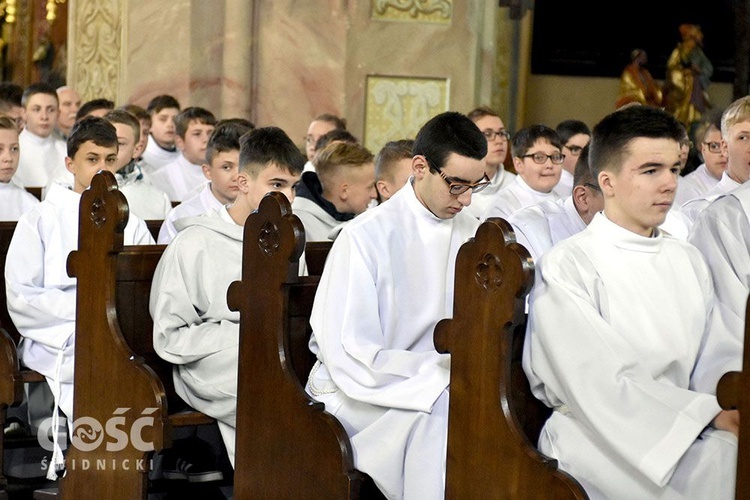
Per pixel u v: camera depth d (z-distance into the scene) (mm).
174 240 4910
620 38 15570
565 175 8156
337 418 4133
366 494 4125
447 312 4398
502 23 14695
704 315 3844
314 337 4328
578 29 15500
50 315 5305
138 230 5930
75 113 9930
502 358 3592
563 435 3660
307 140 8305
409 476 3936
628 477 3527
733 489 3434
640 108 3756
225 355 4738
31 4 15672
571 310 3605
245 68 9992
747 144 4977
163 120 9180
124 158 7133
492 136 7812
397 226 4363
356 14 9883
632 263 3768
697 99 14867
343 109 9930
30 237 5461
